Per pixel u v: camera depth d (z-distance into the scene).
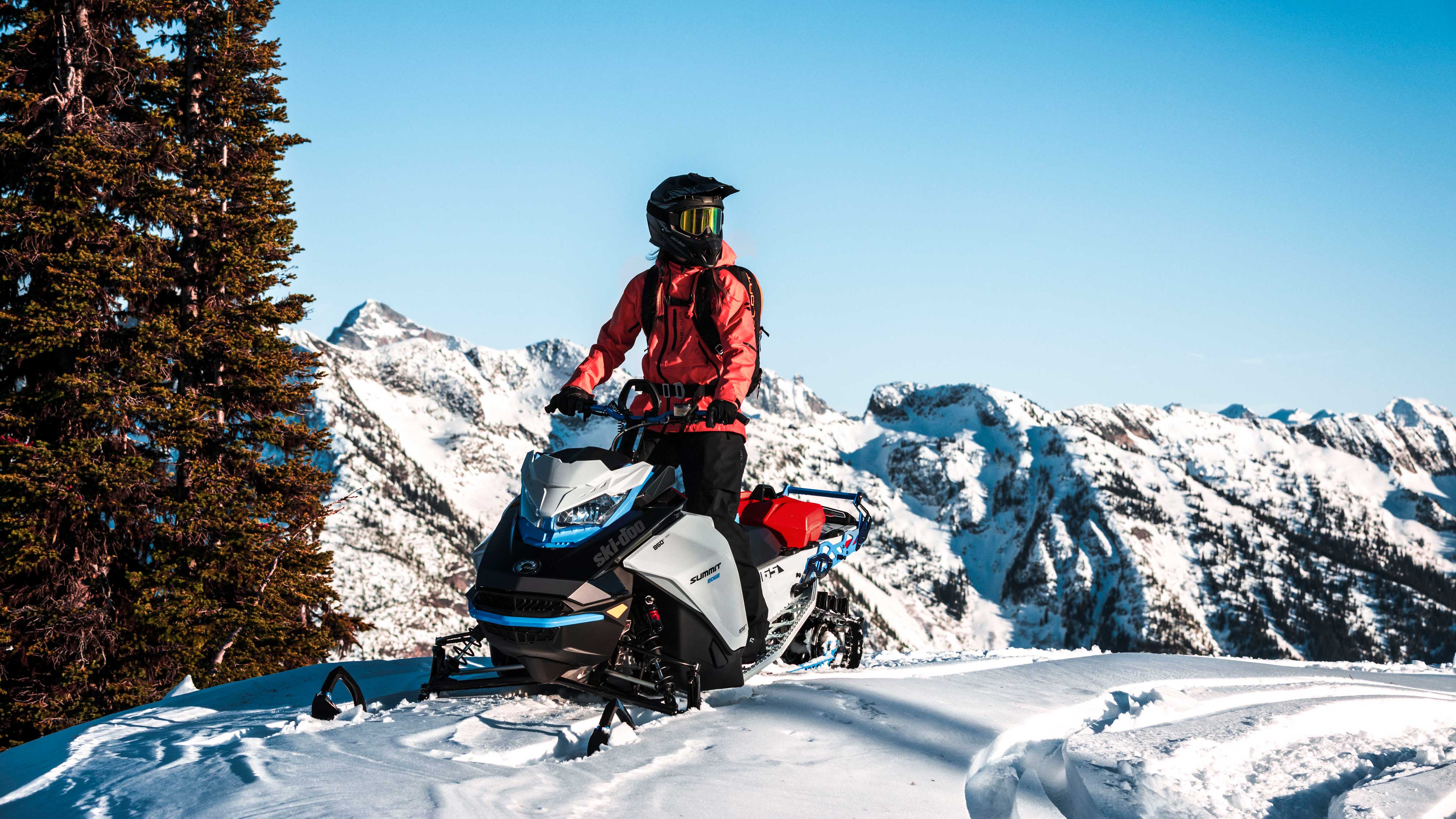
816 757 3.45
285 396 20.70
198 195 19.94
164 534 18.81
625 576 3.96
